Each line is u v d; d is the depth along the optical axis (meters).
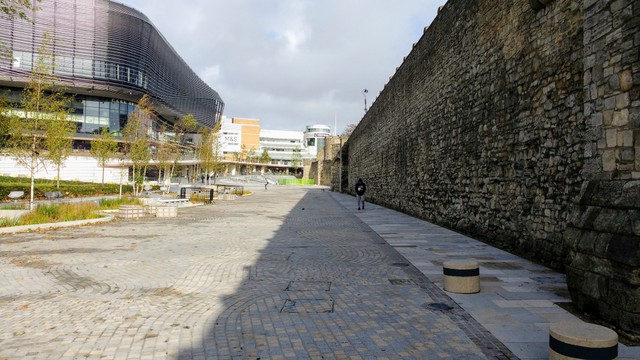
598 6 5.27
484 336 4.31
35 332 4.40
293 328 4.59
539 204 8.29
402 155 21.72
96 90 66.38
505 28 9.99
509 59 9.77
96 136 36.66
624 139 4.74
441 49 15.22
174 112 85.81
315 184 87.75
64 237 11.74
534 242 8.45
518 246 9.13
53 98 18.06
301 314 5.08
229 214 20.38
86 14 64.31
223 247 10.29
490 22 10.91
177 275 7.20
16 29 56.56
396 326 4.64
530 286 6.36
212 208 24.41
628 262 4.18
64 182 37.25
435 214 15.93
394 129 23.83
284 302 5.60
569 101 7.33
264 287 6.42
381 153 28.02
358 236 12.38
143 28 71.81
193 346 4.05
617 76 4.89
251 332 4.46
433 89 16.23
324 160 80.56
